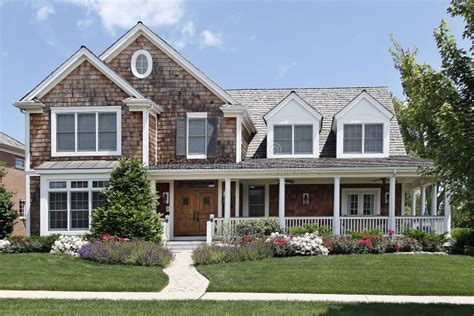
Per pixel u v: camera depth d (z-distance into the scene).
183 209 20.81
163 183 20.86
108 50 21.11
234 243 16.34
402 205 21.33
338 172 18.45
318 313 8.48
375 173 18.38
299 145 21.58
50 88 20.02
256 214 21.86
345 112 21.16
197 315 8.37
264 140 22.86
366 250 16.11
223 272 12.69
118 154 19.56
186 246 18.16
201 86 20.95
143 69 21.20
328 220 19.56
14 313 8.58
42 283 11.45
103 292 10.74
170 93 21.03
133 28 21.06
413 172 18.14
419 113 8.02
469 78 7.64
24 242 17.00
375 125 21.09
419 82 7.90
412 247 16.61
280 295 10.29
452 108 7.36
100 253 14.56
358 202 21.66
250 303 9.38
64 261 14.30
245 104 24.66
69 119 19.94
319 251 15.70
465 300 9.79
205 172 18.84
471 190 7.35
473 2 7.39
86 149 19.80
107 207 17.61
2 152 30.44
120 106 19.69
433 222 18.33
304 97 24.66
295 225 19.27
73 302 9.55
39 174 18.97
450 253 16.11
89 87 19.88
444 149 7.53
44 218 18.86
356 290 10.59
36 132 19.95
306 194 21.73
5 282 11.57
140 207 17.48
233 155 20.55
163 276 12.36
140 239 16.73
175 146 20.83
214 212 20.69
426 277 11.78
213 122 20.75
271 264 13.77
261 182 21.83
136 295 10.39
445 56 7.78
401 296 10.17
